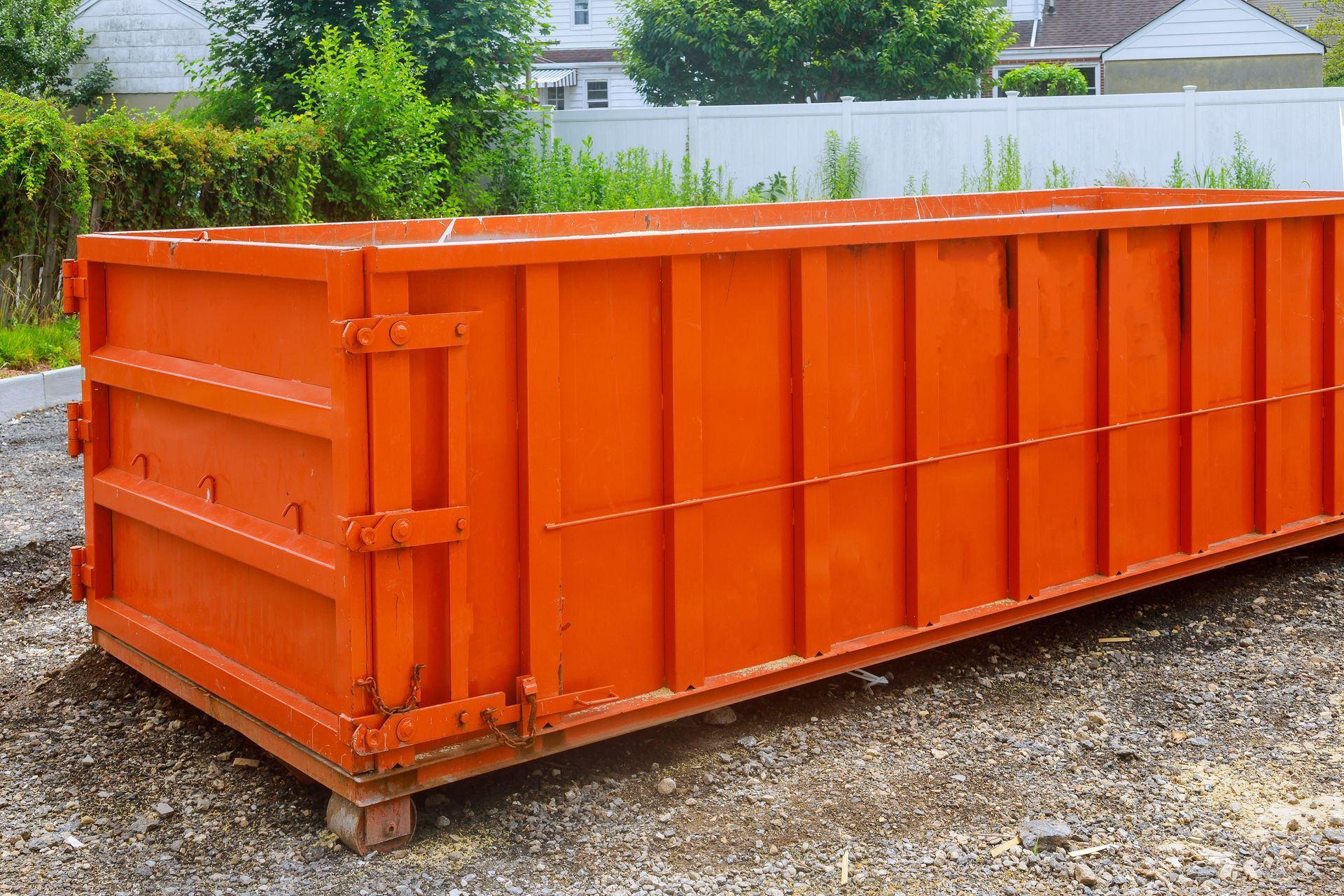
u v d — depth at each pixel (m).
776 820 3.94
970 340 4.87
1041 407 5.13
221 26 19.31
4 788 4.14
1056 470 5.22
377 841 3.70
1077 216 5.06
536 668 3.82
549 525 3.79
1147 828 3.87
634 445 4.04
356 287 3.37
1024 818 3.95
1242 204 5.70
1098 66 34.94
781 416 4.40
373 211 16.66
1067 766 4.32
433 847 3.75
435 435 3.56
